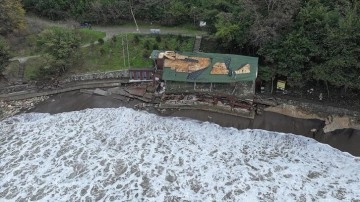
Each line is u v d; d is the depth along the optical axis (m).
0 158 41.41
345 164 38.91
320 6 46.16
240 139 42.59
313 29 45.56
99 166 39.66
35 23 60.16
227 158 40.09
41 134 44.75
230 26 48.12
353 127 42.88
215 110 46.38
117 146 42.19
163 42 54.81
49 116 48.03
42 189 37.41
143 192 36.47
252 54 51.97
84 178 38.41
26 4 61.97
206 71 47.62
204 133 43.56
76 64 54.59
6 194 37.03
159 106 47.81
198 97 47.44
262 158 40.03
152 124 45.22
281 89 48.03
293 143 41.72
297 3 47.06
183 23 58.12
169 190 36.59
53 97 51.53
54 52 52.03
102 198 36.12
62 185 37.75
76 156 41.06
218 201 35.25
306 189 36.25
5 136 44.81
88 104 49.56
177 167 39.12
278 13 46.28
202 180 37.56
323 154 40.28
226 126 44.47
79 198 36.22
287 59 45.44
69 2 60.72
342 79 42.81
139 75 51.69
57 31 52.97
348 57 42.47
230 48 52.62
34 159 41.06
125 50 55.09
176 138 43.03
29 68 54.78
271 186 36.69
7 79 53.81
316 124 43.84
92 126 45.44
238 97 46.00
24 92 51.94
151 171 38.72
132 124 45.41
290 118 44.94
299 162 39.41
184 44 54.28
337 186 36.47
